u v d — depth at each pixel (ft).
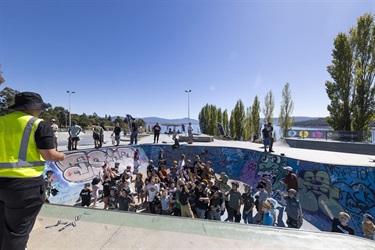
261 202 18.67
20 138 4.58
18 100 4.89
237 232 7.00
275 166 33.27
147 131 119.65
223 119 125.49
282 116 90.89
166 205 21.38
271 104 98.48
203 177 30.37
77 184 30.94
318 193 24.70
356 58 55.26
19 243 4.57
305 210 24.26
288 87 89.71
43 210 8.50
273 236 6.79
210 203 19.90
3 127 4.57
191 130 52.80
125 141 56.95
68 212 8.35
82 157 35.09
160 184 25.62
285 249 6.07
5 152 4.46
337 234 6.99
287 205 17.22
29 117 4.84
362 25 53.83
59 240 6.33
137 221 7.67
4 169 4.41
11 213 4.54
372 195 20.92
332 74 59.26
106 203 23.86
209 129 134.21
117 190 23.43
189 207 18.57
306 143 47.88
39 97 5.26
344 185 22.90
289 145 52.49
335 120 58.23
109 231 6.92
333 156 31.55
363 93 52.90
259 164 36.99
